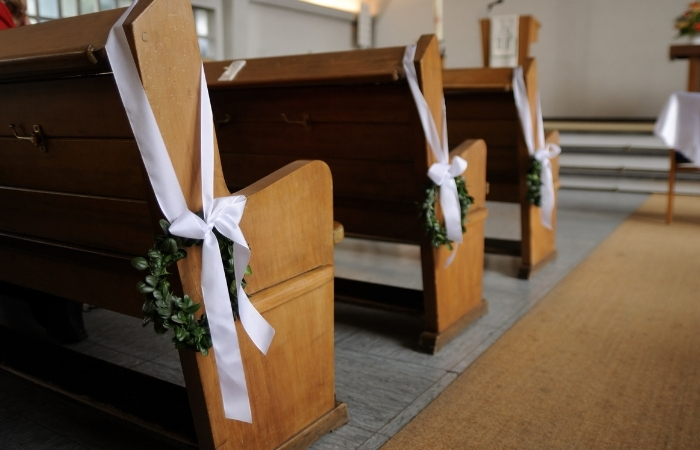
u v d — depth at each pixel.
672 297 3.19
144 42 1.24
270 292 1.64
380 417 2.03
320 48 8.86
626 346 2.57
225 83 2.48
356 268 3.97
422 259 2.54
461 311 2.79
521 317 2.95
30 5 5.41
